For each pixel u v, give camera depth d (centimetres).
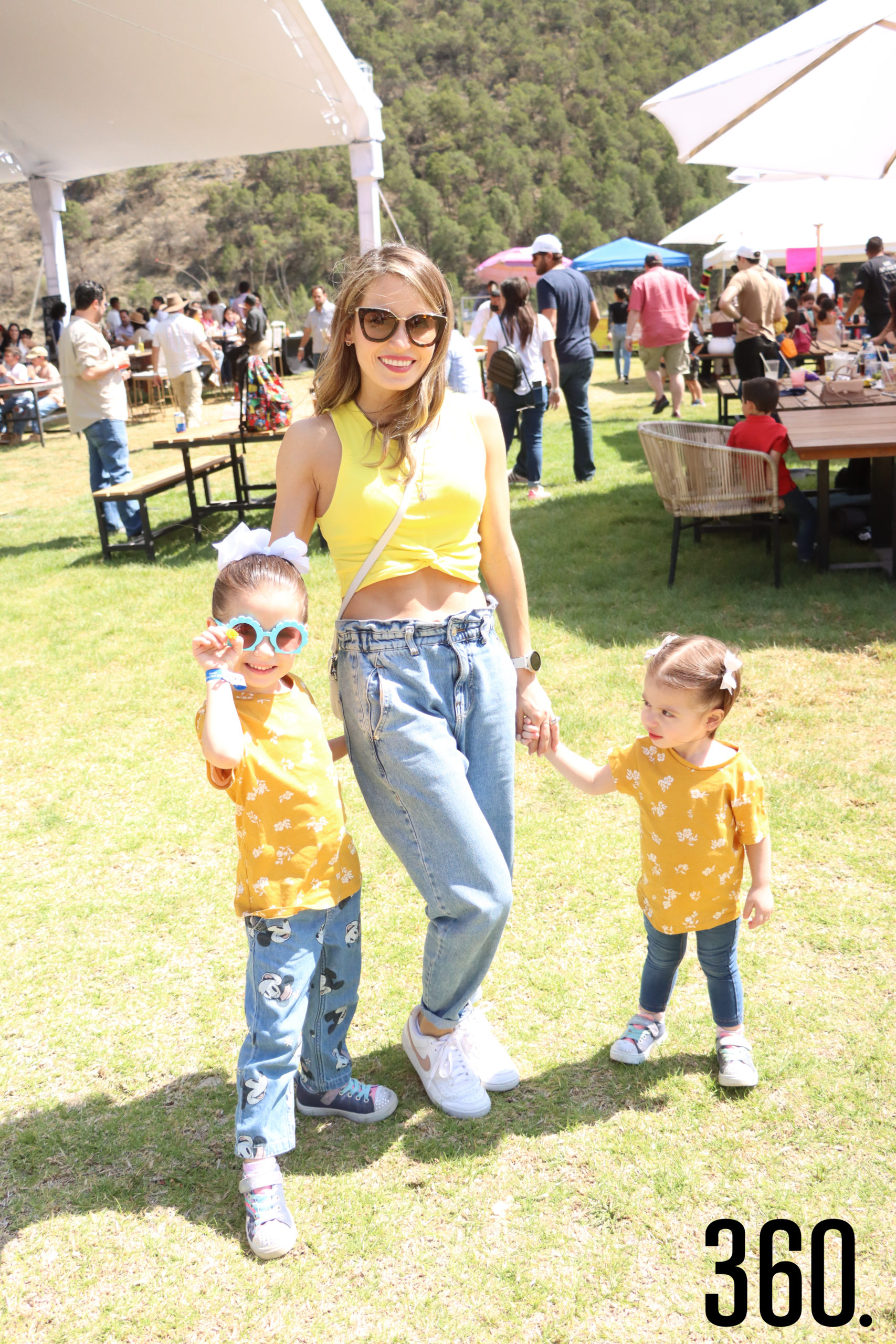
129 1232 209
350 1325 187
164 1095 247
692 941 297
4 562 766
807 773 376
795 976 274
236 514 884
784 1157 218
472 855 207
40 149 1349
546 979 279
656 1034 249
